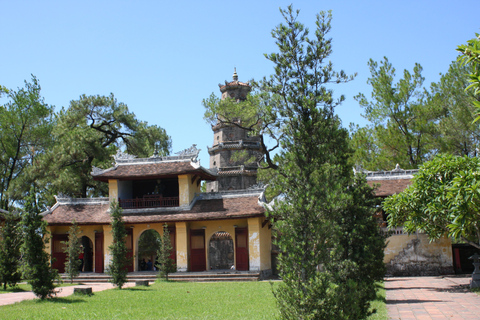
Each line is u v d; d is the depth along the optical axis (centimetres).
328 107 1309
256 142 5038
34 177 3909
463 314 1518
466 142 3475
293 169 1191
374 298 1702
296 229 1112
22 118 4069
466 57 1172
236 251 3272
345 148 1479
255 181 4984
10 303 1856
